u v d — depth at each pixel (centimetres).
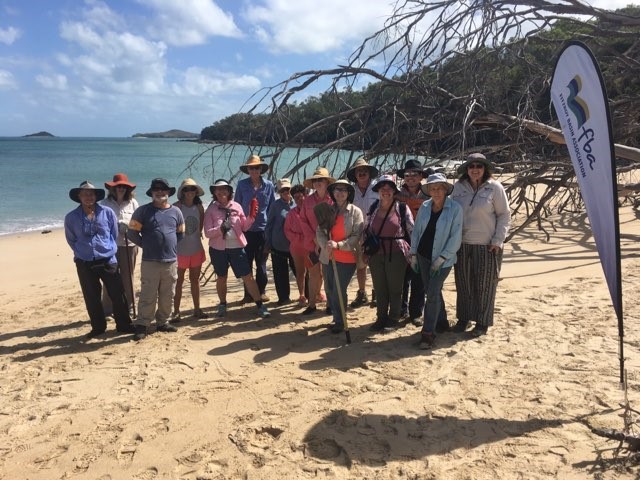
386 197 489
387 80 812
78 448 327
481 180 464
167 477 293
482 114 802
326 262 505
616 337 450
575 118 290
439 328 503
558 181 840
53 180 3091
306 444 317
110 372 447
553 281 658
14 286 897
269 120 815
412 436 318
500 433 313
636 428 302
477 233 466
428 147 875
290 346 490
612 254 270
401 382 395
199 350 490
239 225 588
